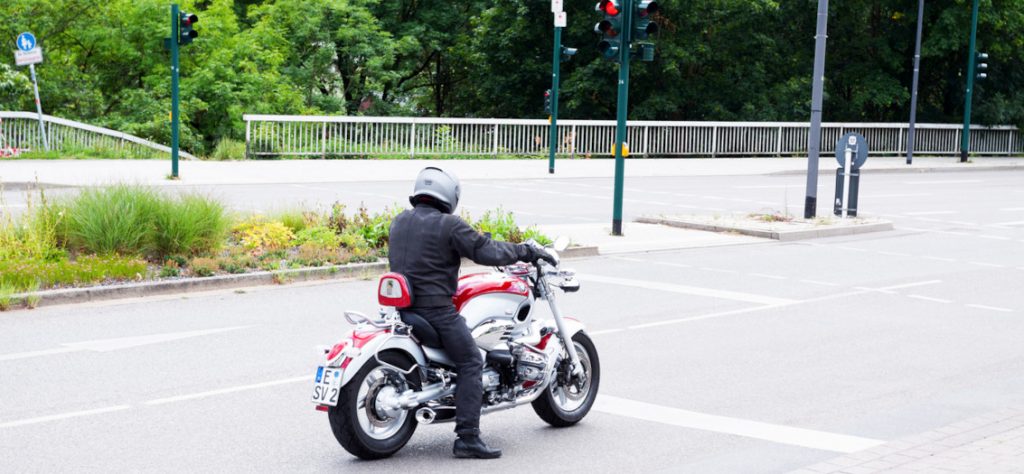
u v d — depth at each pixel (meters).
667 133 37.41
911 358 10.05
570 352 7.47
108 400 8.05
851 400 8.46
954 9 44.06
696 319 11.77
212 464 6.65
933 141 43.97
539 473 6.59
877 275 15.34
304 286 13.20
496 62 45.34
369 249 14.94
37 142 28.55
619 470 6.66
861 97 45.47
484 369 6.98
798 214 22.69
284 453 6.91
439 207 6.86
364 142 32.19
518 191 25.66
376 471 6.58
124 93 36.28
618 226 18.23
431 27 49.66
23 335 10.16
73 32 37.50
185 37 24.28
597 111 44.59
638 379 9.04
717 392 8.65
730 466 6.75
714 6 42.00
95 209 13.78
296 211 16.50
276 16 42.69
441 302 6.67
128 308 11.55
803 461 6.86
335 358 6.52
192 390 8.39
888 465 6.57
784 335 11.02
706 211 22.72
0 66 32.78
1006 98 47.34
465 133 33.97
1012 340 11.02
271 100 38.88
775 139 39.81
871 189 29.77
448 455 6.95
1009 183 33.22
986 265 16.64
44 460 6.65
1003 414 7.94
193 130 36.22
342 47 45.12
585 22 42.41
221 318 11.16
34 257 12.69
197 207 14.29
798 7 45.38
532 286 7.30
